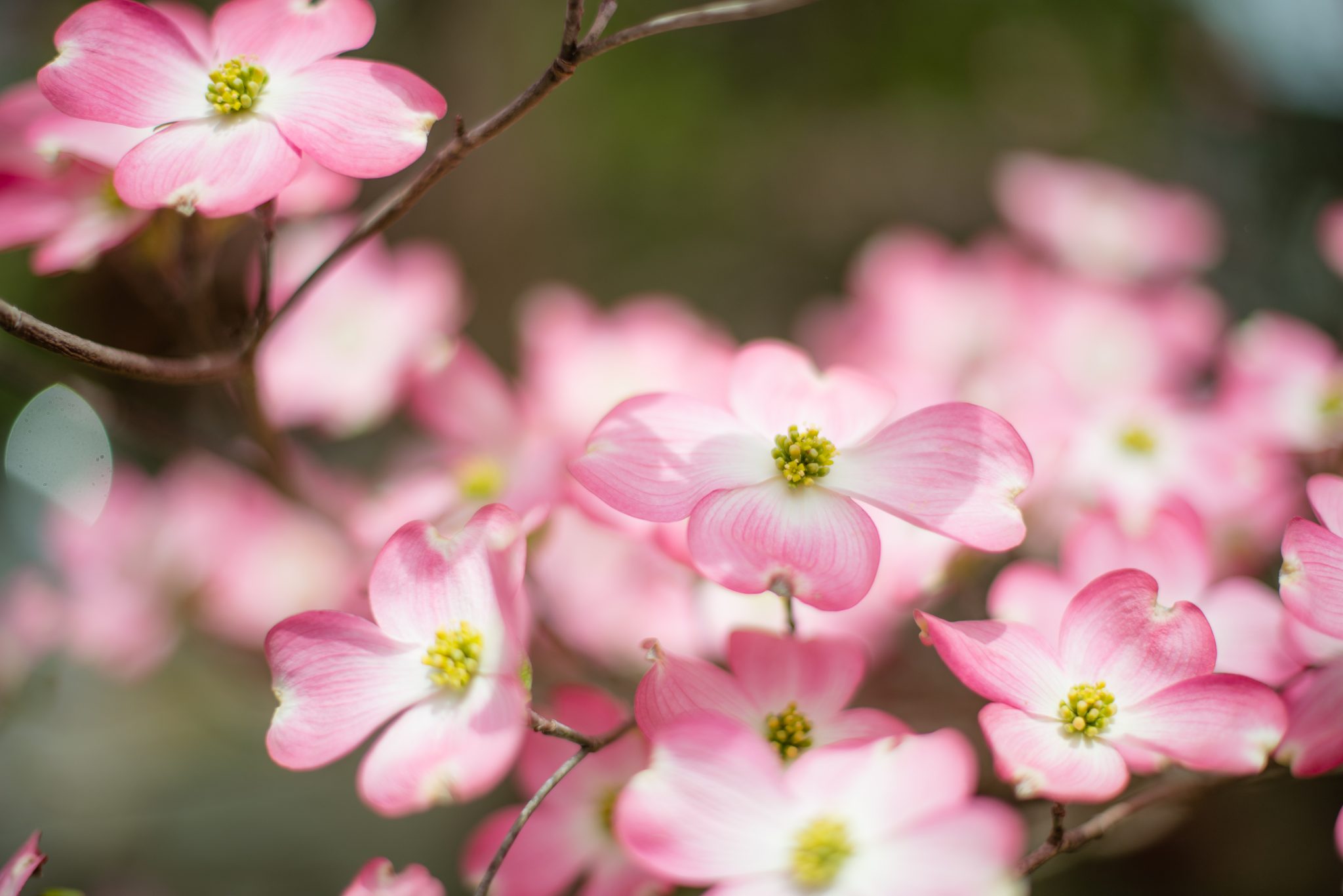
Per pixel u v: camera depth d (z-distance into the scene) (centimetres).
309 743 90
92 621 119
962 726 104
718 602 102
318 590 118
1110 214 144
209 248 101
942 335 128
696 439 93
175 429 109
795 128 218
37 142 97
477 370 111
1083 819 103
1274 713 89
